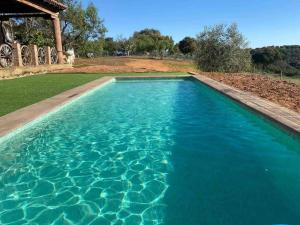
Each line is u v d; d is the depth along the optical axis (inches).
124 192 156.5
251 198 148.9
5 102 342.6
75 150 221.6
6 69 608.4
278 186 162.7
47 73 757.9
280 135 238.2
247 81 558.6
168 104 402.0
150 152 217.5
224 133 264.4
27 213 137.3
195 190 157.9
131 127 285.7
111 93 495.5
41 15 829.8
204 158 204.8
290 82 537.0
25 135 248.8
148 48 2974.9
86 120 311.4
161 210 138.8
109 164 195.2
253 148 224.2
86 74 745.6
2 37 788.0
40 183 167.8
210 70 903.7
